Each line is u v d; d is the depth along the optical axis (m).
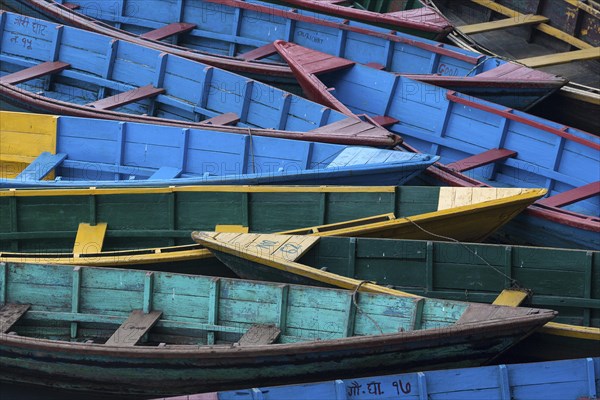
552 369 26.81
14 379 31.36
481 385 26.77
